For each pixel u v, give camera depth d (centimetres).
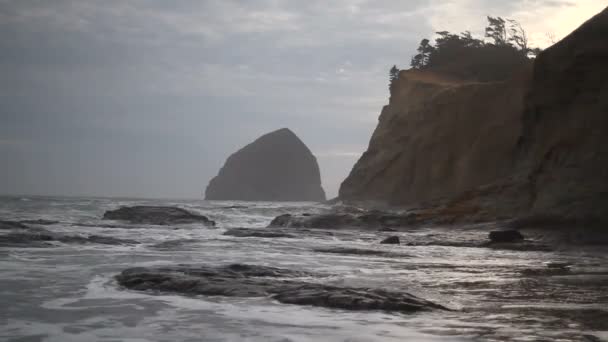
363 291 595
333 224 2681
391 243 1725
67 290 636
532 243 1717
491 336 421
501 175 4328
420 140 5325
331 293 582
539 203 2255
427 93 5797
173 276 688
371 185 5775
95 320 477
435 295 659
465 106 5059
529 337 416
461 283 783
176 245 1402
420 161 5188
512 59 7519
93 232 1944
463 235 2077
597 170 2119
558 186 2216
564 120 2438
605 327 457
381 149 6016
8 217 3328
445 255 1355
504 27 9731
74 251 1153
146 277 688
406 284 767
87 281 709
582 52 2438
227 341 405
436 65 8294
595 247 1675
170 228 2359
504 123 4609
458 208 2673
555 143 2350
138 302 564
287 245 1514
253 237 1878
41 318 484
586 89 2384
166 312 513
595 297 643
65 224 2362
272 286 644
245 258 1120
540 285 762
